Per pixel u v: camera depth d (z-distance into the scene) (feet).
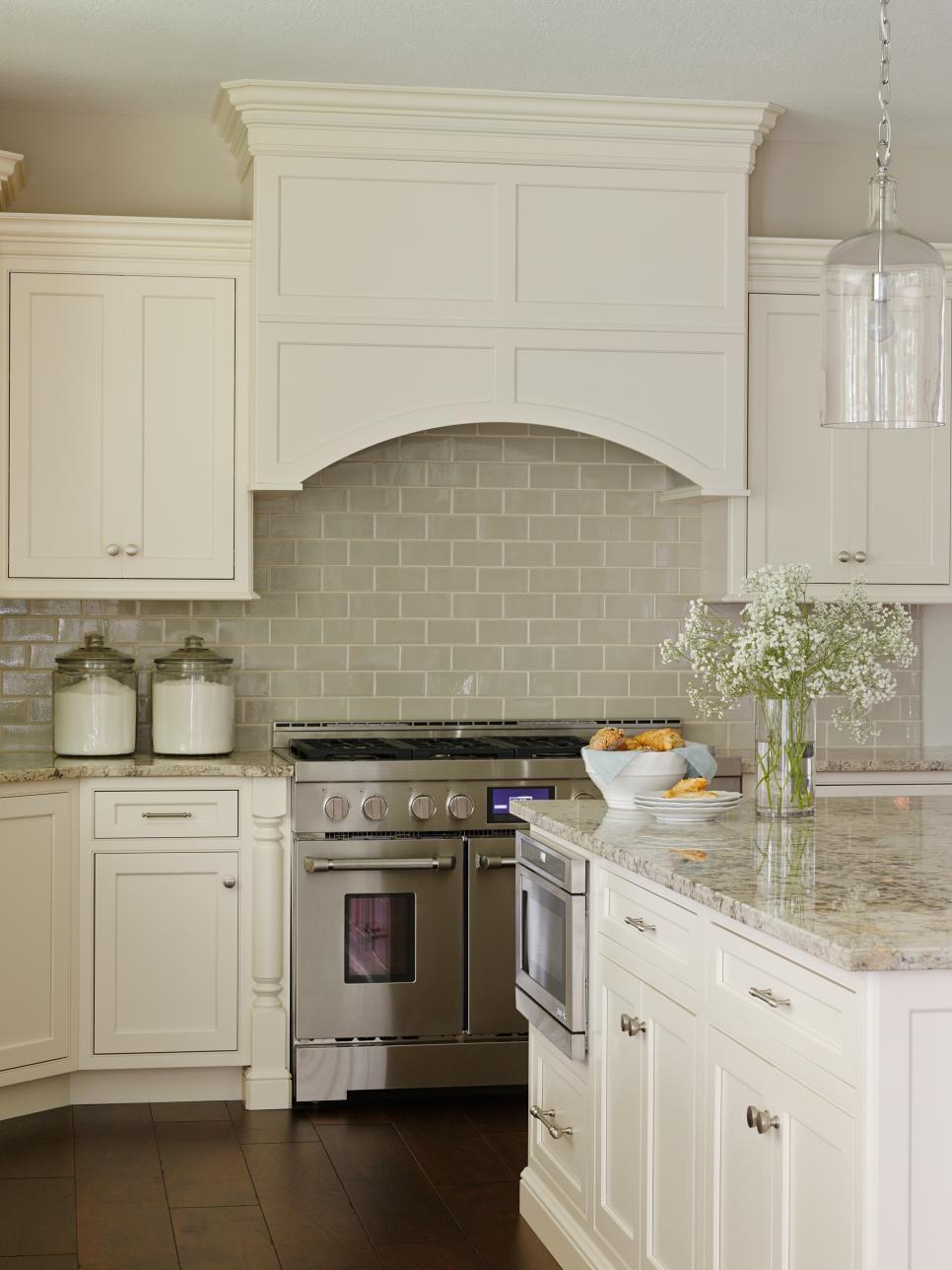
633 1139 9.46
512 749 15.19
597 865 10.24
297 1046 14.71
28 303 15.01
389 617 16.89
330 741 16.12
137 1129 13.94
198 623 16.49
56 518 15.10
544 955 11.16
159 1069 14.78
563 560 17.28
